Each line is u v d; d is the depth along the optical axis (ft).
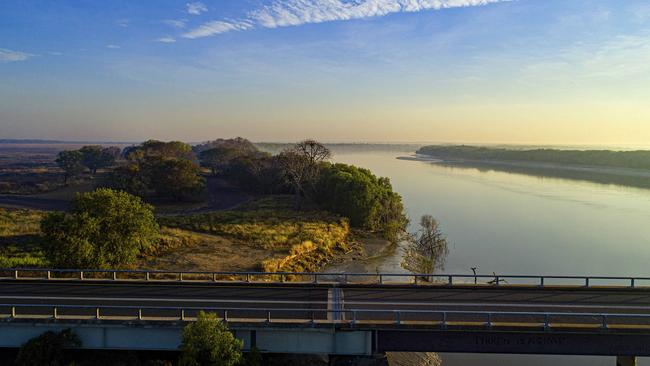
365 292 81.35
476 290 82.12
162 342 67.41
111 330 67.05
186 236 165.58
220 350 60.18
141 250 141.79
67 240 103.09
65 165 409.49
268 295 79.77
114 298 77.92
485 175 539.70
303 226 196.34
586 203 300.61
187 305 74.74
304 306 74.38
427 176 525.34
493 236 202.28
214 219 203.82
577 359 88.53
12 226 171.01
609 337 64.44
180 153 432.25
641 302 75.25
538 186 411.95
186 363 59.47
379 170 620.90
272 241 167.84
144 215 119.03
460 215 256.73
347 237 199.00
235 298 78.23
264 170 325.42
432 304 74.79
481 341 65.92
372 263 162.61
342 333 66.85
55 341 64.59
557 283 136.67
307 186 273.13
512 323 65.16
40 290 81.97
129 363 67.00
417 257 171.53
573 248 179.83
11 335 67.15
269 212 230.27
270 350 67.15
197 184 283.79
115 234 110.11
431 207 285.84
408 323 65.46
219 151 474.90
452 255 170.30
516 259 164.45
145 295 79.56
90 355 67.36
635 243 187.73
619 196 337.31
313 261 158.40
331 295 79.71
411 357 86.43
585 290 81.25
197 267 132.87
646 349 63.93
